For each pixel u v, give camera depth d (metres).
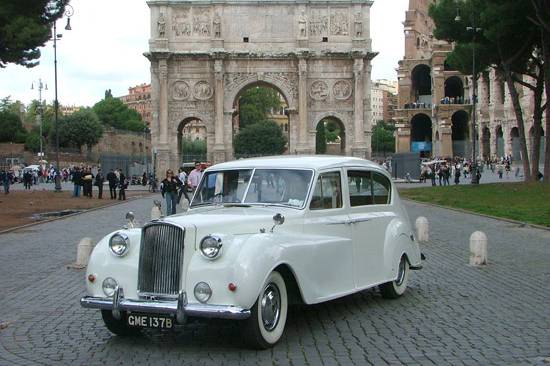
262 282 10.60
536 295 15.40
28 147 143.62
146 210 45.34
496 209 42.22
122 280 11.09
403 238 15.21
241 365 10.12
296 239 11.83
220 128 86.44
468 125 131.38
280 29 86.62
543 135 95.00
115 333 11.88
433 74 132.62
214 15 86.25
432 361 10.23
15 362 10.45
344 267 13.05
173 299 10.66
